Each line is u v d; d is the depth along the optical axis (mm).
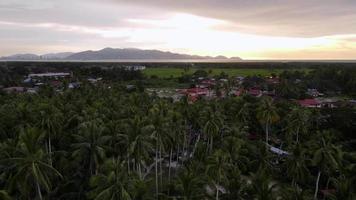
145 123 60594
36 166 42594
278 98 151000
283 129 89562
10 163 45719
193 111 79062
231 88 166500
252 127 99250
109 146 57781
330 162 52750
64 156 59219
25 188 43031
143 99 105875
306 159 57219
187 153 83188
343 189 42906
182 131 71500
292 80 199000
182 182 43969
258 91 170625
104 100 101812
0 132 69688
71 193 54094
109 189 39562
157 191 56312
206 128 70688
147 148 56844
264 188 43562
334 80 190375
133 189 40250
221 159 49938
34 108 79875
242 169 62812
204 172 50219
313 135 81562
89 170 58156
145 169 73750
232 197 46000
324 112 107438
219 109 87438
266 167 62781
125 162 57281
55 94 132125
